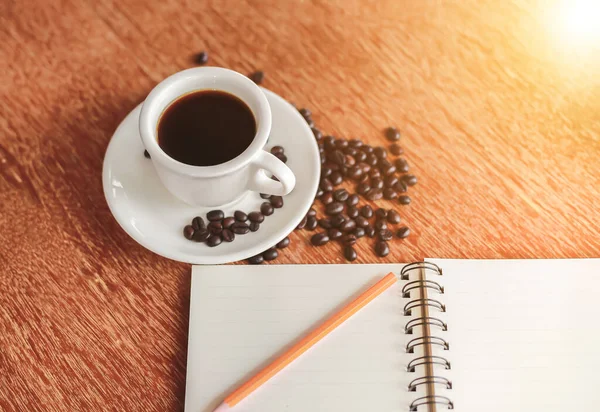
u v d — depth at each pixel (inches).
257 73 26.0
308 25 27.0
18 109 25.6
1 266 24.1
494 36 27.0
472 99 26.3
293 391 23.0
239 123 22.7
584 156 25.7
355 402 23.0
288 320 23.7
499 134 25.9
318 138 25.5
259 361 23.3
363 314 23.8
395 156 25.6
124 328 23.7
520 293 24.0
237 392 22.6
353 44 26.8
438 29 27.1
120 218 23.4
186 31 26.7
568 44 27.0
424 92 26.3
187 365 23.1
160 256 24.4
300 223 24.7
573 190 25.4
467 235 24.9
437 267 24.1
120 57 26.3
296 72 26.4
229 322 23.6
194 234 23.7
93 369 23.3
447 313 23.7
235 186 22.7
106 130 25.6
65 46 26.3
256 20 27.0
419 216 25.1
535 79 26.5
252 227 23.8
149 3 26.9
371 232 24.8
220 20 26.9
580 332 23.6
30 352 23.3
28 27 26.4
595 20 27.4
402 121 26.0
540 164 25.6
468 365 23.3
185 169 21.4
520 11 27.4
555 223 25.0
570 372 23.3
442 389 23.0
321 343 23.5
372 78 26.4
